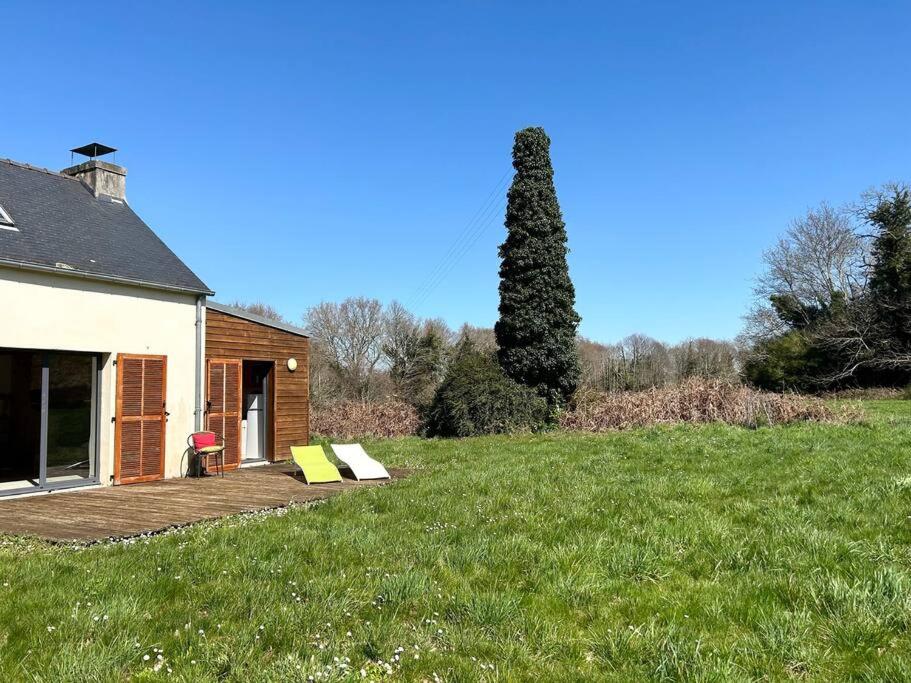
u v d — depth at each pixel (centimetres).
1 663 347
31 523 744
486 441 1711
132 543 636
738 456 1062
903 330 3161
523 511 693
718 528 585
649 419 1867
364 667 345
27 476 1058
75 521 754
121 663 347
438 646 370
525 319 2078
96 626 391
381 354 3759
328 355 3594
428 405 2183
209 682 327
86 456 1062
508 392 1977
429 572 494
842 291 3634
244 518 757
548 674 335
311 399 2823
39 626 395
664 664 336
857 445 1140
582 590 446
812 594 418
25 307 946
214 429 1249
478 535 587
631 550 515
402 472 1172
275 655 360
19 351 1034
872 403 2562
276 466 1336
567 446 1409
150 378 1125
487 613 404
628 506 702
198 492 978
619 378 3659
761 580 459
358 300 3822
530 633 384
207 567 509
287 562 520
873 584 425
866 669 330
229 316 1306
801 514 640
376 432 2100
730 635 377
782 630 371
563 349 2094
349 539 595
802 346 3475
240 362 1316
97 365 1082
